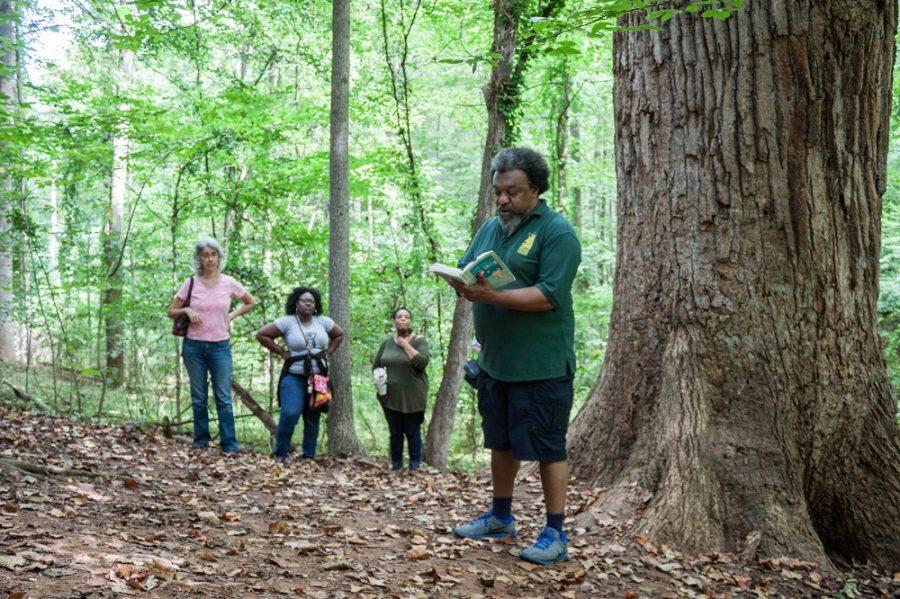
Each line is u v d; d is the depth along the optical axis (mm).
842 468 4324
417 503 5184
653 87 4746
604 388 5031
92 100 9031
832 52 4387
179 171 10141
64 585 2568
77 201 11148
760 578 3711
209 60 13281
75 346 9297
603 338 14289
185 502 4336
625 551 3854
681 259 4609
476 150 25125
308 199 13602
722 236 4473
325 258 10758
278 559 3277
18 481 4027
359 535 3889
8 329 13609
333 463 7117
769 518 4062
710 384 4418
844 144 4465
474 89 16297
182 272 10602
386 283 10961
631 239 4934
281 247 10852
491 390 3617
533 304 3346
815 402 4332
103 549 3051
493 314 3508
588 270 16812
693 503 4113
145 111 8594
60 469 4418
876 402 4422
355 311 11062
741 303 4418
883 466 4332
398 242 11820
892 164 11367
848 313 4441
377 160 10758
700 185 4547
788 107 4383
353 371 12188
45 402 9016
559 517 3578
